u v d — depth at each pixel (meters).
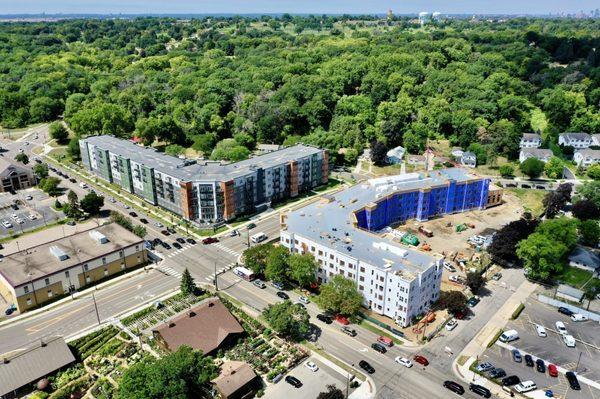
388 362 124.75
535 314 146.12
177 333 128.12
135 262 169.00
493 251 171.25
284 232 162.00
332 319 141.12
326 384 117.19
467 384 117.88
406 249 149.12
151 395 103.25
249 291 155.12
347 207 182.62
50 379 115.94
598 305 149.75
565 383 119.12
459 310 141.62
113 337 133.50
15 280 143.62
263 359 124.75
